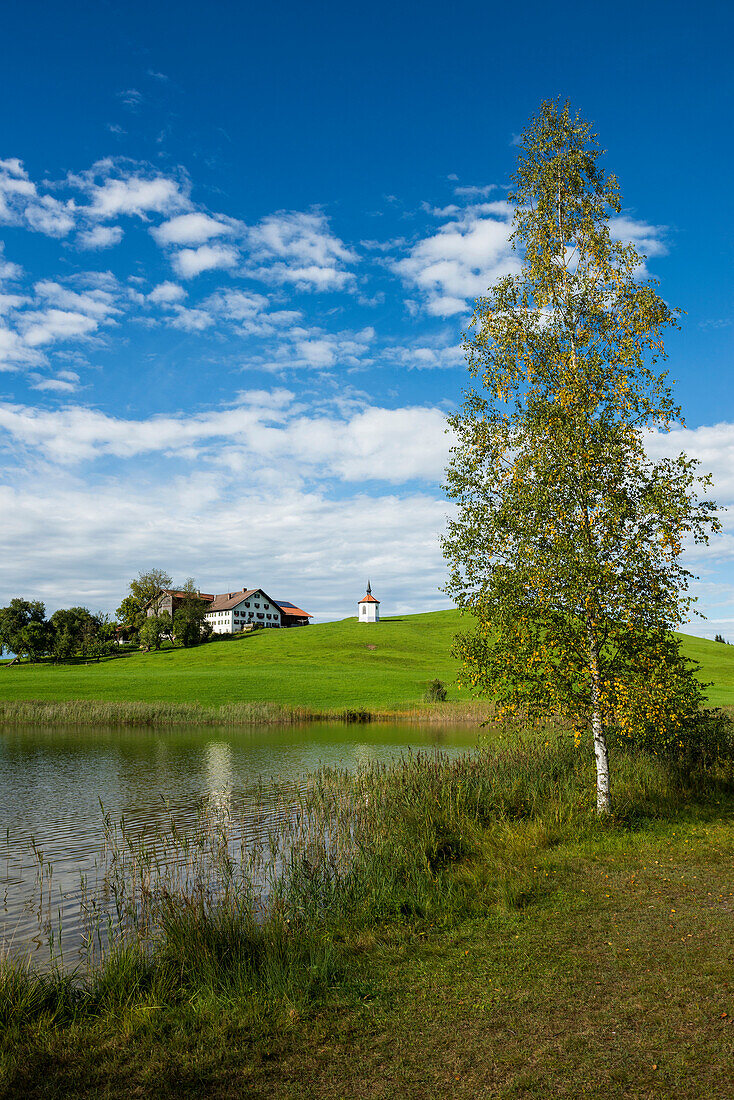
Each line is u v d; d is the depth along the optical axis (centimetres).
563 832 1508
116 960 909
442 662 10544
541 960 864
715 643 13075
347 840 1546
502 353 1878
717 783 1938
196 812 2133
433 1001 773
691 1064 597
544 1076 598
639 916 1003
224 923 1020
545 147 1939
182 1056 689
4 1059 690
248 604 16712
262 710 5522
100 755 3500
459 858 1428
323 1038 705
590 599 1581
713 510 1612
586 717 1666
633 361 1731
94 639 12825
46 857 1652
